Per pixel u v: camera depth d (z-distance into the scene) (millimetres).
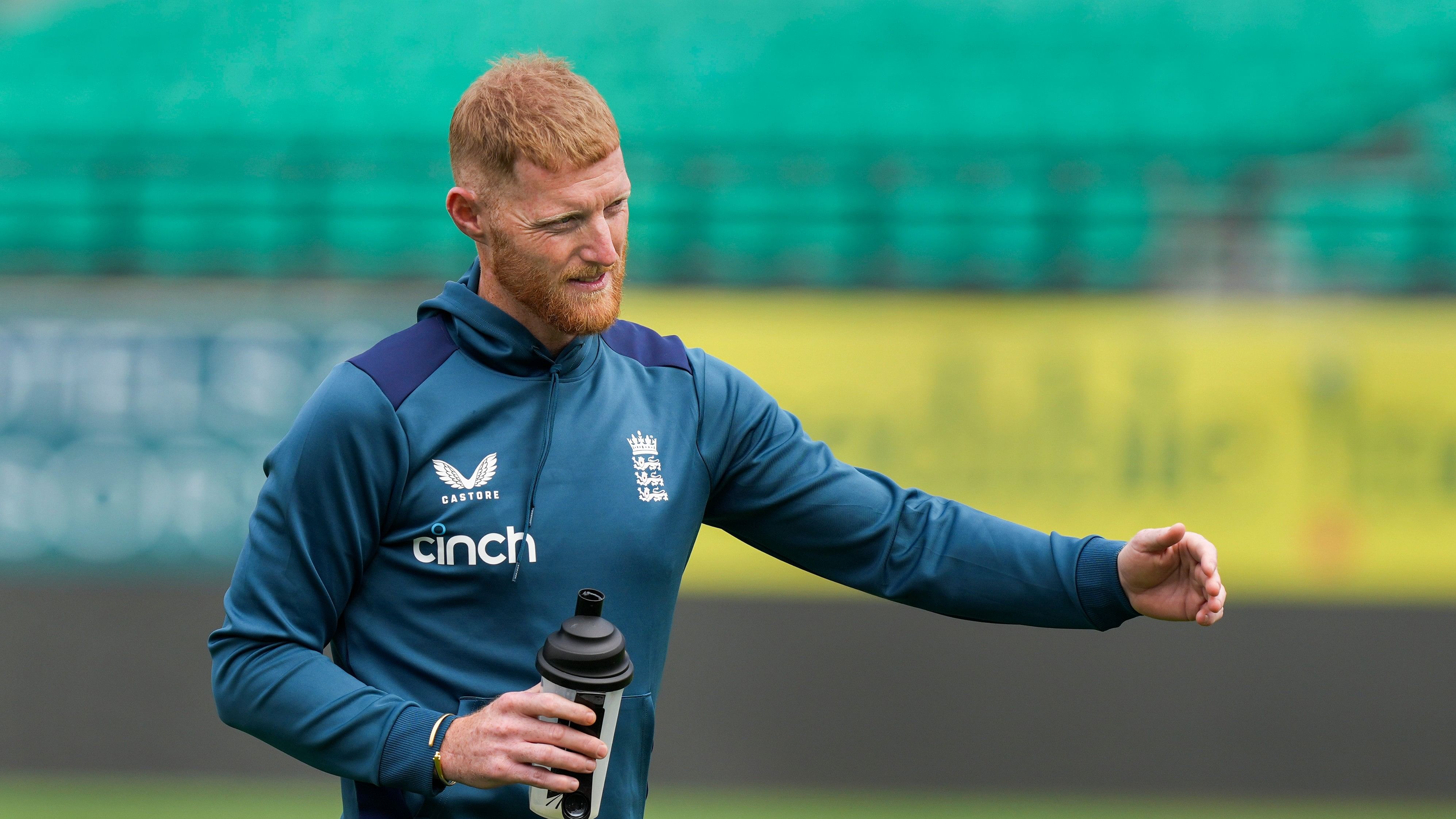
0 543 14398
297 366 15250
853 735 13953
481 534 4402
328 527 4336
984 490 15133
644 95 21828
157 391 14945
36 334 14875
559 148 4207
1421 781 13828
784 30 22453
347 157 19703
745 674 14039
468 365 4523
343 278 18422
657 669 4723
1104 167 19828
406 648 4449
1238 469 14906
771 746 13961
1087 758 13875
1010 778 13891
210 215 19359
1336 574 14562
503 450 4469
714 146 20703
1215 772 13844
